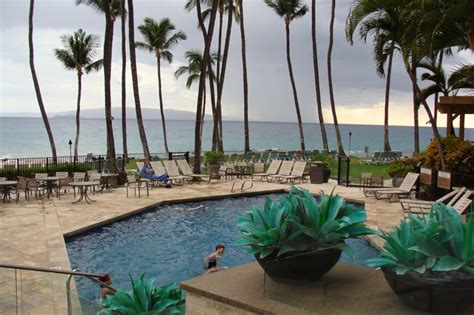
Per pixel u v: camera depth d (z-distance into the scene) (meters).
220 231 12.20
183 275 8.70
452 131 17.97
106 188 18.06
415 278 3.26
